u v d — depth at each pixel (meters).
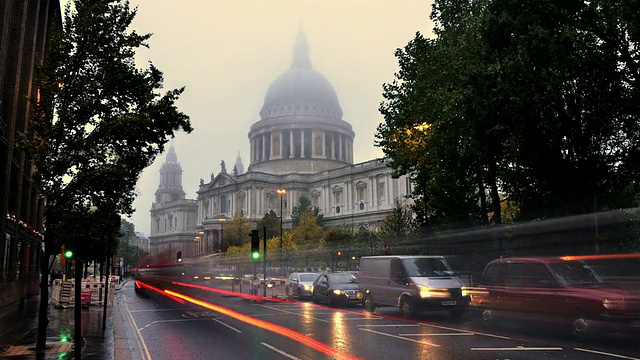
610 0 18.39
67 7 13.11
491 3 20.72
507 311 15.55
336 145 155.12
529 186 22.98
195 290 43.81
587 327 12.90
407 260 20.25
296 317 20.28
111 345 13.43
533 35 19.58
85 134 12.66
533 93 19.39
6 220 23.67
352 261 76.25
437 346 12.76
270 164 148.50
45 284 12.41
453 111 21.61
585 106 21.14
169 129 14.07
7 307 24.75
